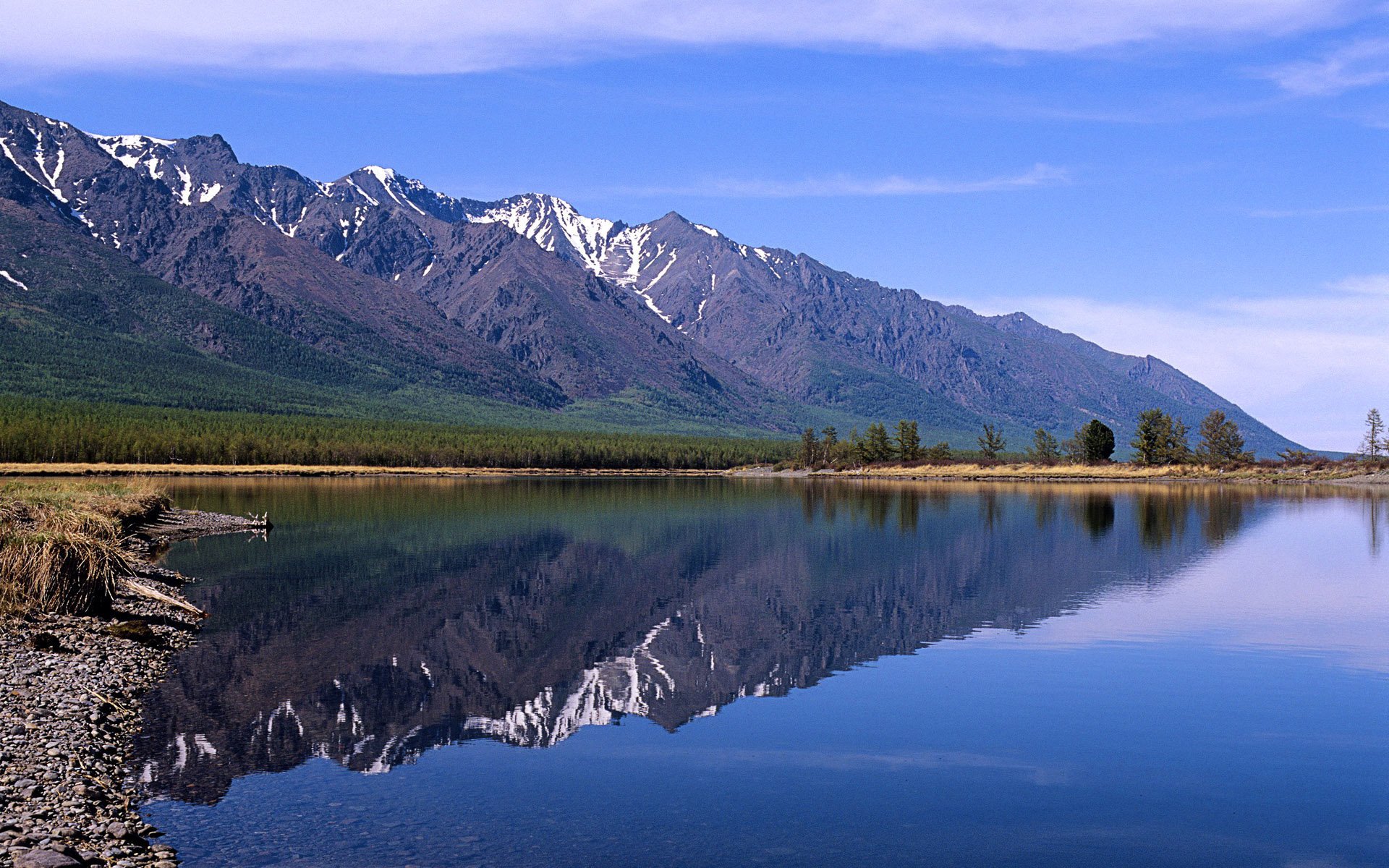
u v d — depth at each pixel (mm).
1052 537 86062
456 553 72250
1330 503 134375
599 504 133875
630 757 26750
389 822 21922
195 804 22469
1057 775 25469
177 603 44906
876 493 169375
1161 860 20594
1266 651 39500
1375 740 28219
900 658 38969
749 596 54375
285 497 142000
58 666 31469
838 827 22047
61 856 17031
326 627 43594
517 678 35688
